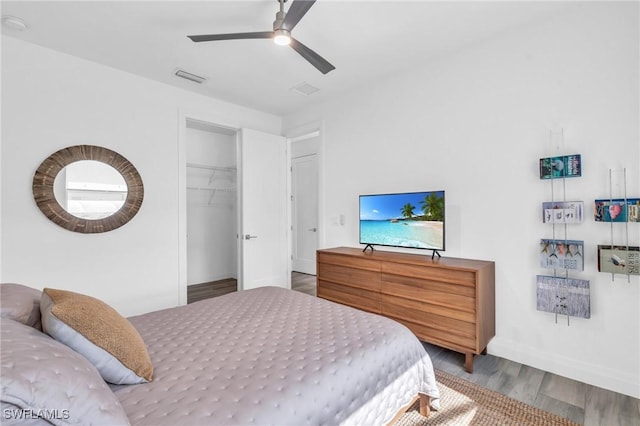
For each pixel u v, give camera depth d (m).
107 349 1.04
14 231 2.38
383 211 2.91
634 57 1.87
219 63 2.80
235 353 1.29
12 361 0.73
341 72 3.00
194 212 4.87
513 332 2.34
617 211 1.88
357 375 1.21
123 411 0.87
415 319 2.44
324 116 3.79
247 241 3.81
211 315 1.76
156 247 3.13
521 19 2.18
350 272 2.91
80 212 2.66
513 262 2.34
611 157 1.94
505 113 2.38
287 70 2.95
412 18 2.15
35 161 2.47
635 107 1.87
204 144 4.98
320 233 3.81
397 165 3.07
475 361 2.33
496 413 1.72
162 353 1.29
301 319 1.68
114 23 2.20
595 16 1.99
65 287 2.61
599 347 1.99
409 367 1.50
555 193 2.15
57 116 2.57
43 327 1.09
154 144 3.13
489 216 2.46
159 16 2.13
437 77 2.77
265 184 4.01
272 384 1.06
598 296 1.99
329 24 2.22
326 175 3.76
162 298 3.16
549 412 1.72
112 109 2.87
